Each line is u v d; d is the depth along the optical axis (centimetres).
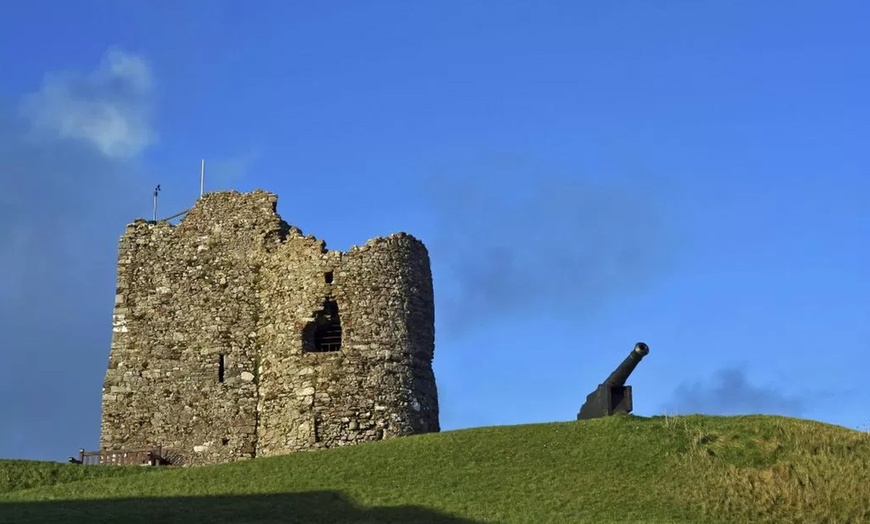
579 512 6075
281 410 7400
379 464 6675
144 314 7738
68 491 6444
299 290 7519
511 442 6838
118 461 7462
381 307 7431
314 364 7388
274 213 7800
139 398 7606
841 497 6241
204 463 7462
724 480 6366
